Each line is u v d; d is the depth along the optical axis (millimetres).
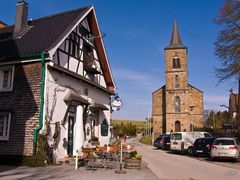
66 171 13875
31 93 16469
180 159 23641
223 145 21938
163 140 36219
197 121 67000
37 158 15477
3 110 16828
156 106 70625
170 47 69875
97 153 16172
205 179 13258
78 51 20219
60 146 17391
